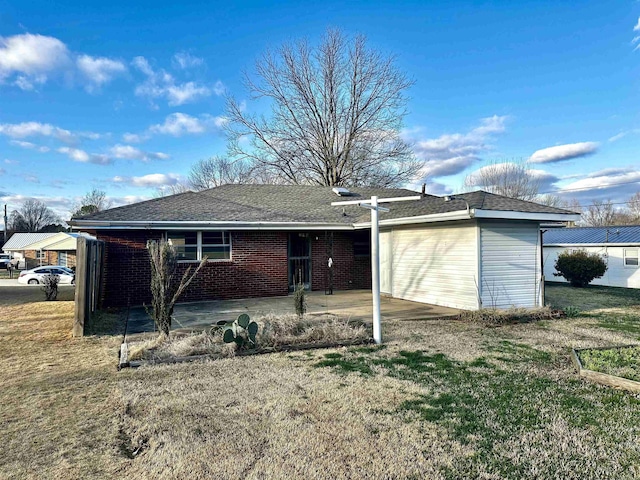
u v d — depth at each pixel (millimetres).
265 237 13094
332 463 3141
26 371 5473
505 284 10195
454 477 2949
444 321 8961
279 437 3572
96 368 5594
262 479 2928
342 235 14875
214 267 12398
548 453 3285
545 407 4215
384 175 29266
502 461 3166
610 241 18266
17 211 62812
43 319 9945
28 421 3912
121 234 11406
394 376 5219
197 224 11594
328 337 6949
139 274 11508
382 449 3352
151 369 5523
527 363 5785
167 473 3016
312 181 29844
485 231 10016
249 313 9883
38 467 3104
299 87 28688
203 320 9039
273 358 6059
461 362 5836
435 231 11289
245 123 29266
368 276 15273
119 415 4043
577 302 12383
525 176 35969
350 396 4523
